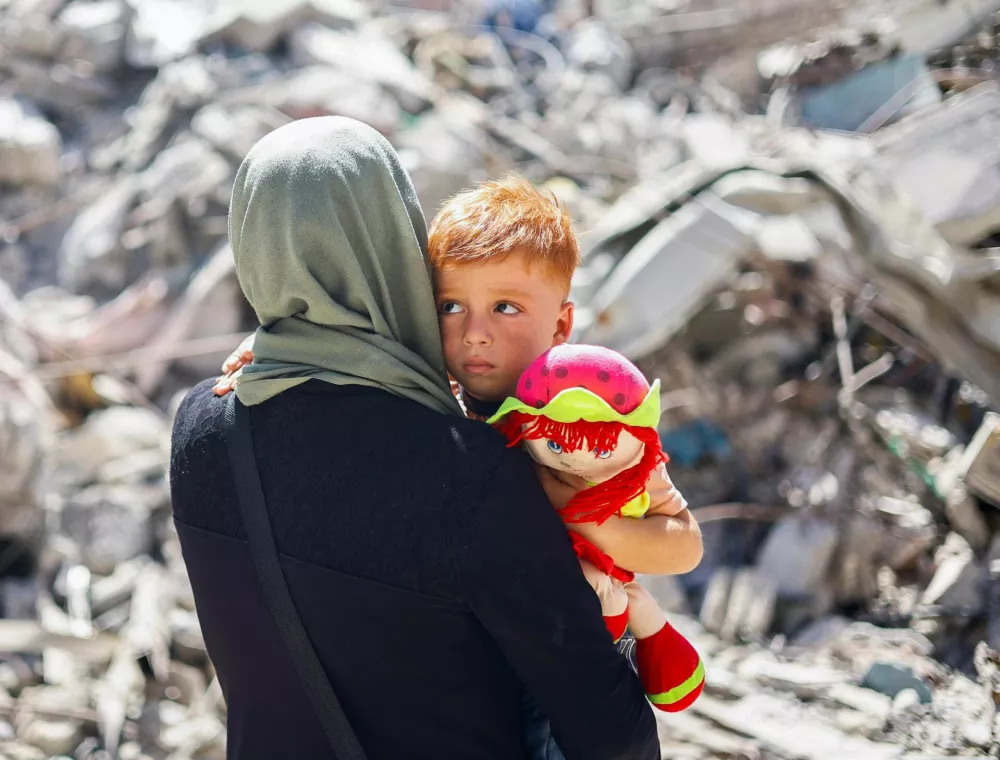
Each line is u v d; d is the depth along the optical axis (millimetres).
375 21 9195
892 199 3752
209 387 1527
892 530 4289
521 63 9367
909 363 5227
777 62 8578
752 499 4867
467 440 1322
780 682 3535
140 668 3902
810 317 5609
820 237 4742
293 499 1347
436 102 8180
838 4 8109
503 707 1387
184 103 7527
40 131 7395
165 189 6809
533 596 1282
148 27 8305
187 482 1458
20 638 3785
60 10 8539
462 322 1530
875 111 6129
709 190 4680
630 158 7910
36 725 3543
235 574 1392
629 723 1350
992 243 3654
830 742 3148
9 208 7289
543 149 7836
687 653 1604
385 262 1432
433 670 1322
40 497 4539
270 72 7984
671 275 4664
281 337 1407
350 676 1336
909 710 3242
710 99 8883
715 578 4285
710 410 5254
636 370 1435
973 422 4805
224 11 8289
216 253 6465
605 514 1402
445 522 1280
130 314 6121
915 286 3795
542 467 1468
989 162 3535
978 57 4430
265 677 1397
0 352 5512
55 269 7020
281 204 1355
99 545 4512
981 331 3668
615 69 9305
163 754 3523
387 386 1376
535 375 1414
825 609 4160
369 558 1292
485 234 1475
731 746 3180
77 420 5715
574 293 4797
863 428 4867
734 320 5590
